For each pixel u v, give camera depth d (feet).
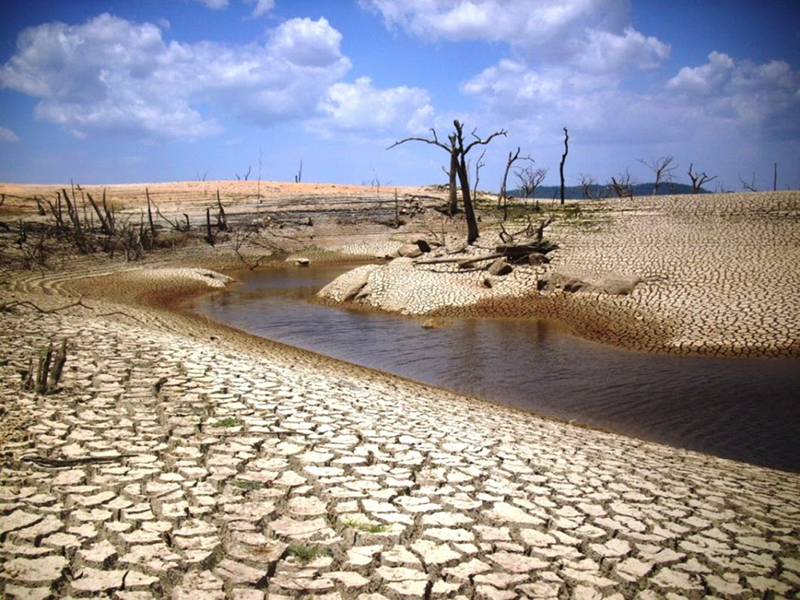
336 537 13.92
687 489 18.97
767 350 44.98
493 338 52.31
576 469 19.92
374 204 148.05
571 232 90.33
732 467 23.47
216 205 142.92
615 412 32.63
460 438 22.24
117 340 32.65
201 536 13.55
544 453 21.57
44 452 17.28
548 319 59.72
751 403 34.06
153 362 28.09
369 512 15.17
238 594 11.70
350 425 21.99
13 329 33.27
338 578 12.42
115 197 153.17
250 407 22.80
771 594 12.70
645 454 23.90
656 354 46.01
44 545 12.76
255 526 14.14
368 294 71.87
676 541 14.88
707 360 43.73
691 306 56.39
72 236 101.65
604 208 105.91
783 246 69.82
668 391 36.45
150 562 12.46
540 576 12.92
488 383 38.40
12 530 13.16
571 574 13.08
